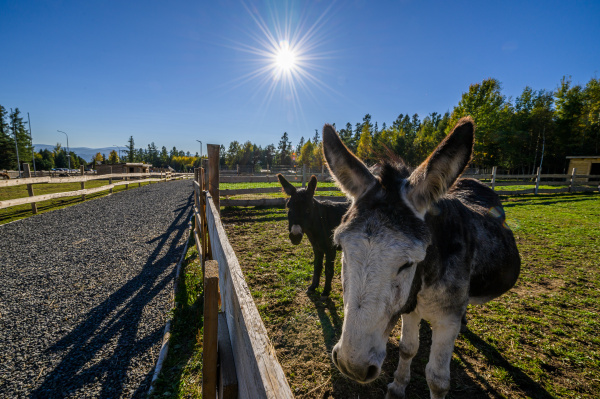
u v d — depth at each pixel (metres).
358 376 1.26
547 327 3.56
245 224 8.70
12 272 5.26
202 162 10.34
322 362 2.92
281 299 4.15
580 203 13.63
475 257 2.12
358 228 1.47
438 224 1.84
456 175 1.51
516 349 3.13
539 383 2.67
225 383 1.27
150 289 4.56
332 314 3.79
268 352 0.88
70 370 2.77
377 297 1.32
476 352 3.09
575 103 37.62
